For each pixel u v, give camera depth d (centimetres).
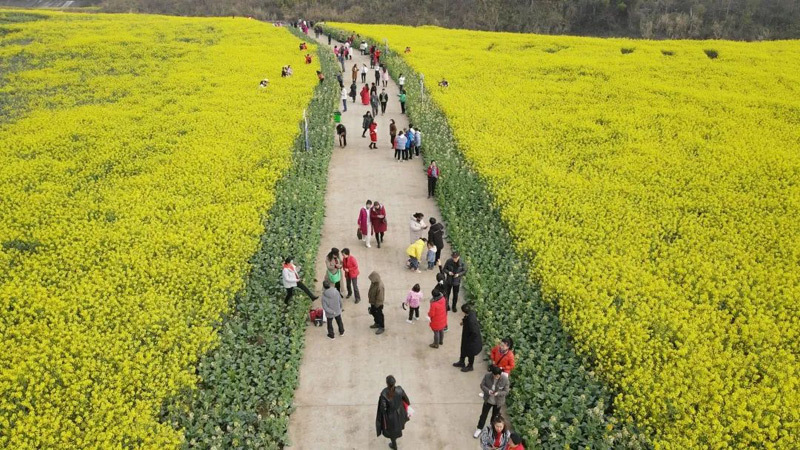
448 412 1372
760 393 1352
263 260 1944
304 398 1407
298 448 1271
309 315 1689
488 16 9556
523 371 1410
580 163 2773
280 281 1791
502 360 1299
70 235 2036
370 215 2053
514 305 1688
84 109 3491
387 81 4150
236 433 1238
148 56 4825
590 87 4112
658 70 4603
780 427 1298
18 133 3078
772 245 2061
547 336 1581
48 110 3478
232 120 3250
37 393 1318
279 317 1634
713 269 1891
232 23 6469
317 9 10238
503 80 4309
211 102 3591
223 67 4466
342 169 2781
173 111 3447
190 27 6106
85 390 1352
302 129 3145
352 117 3534
